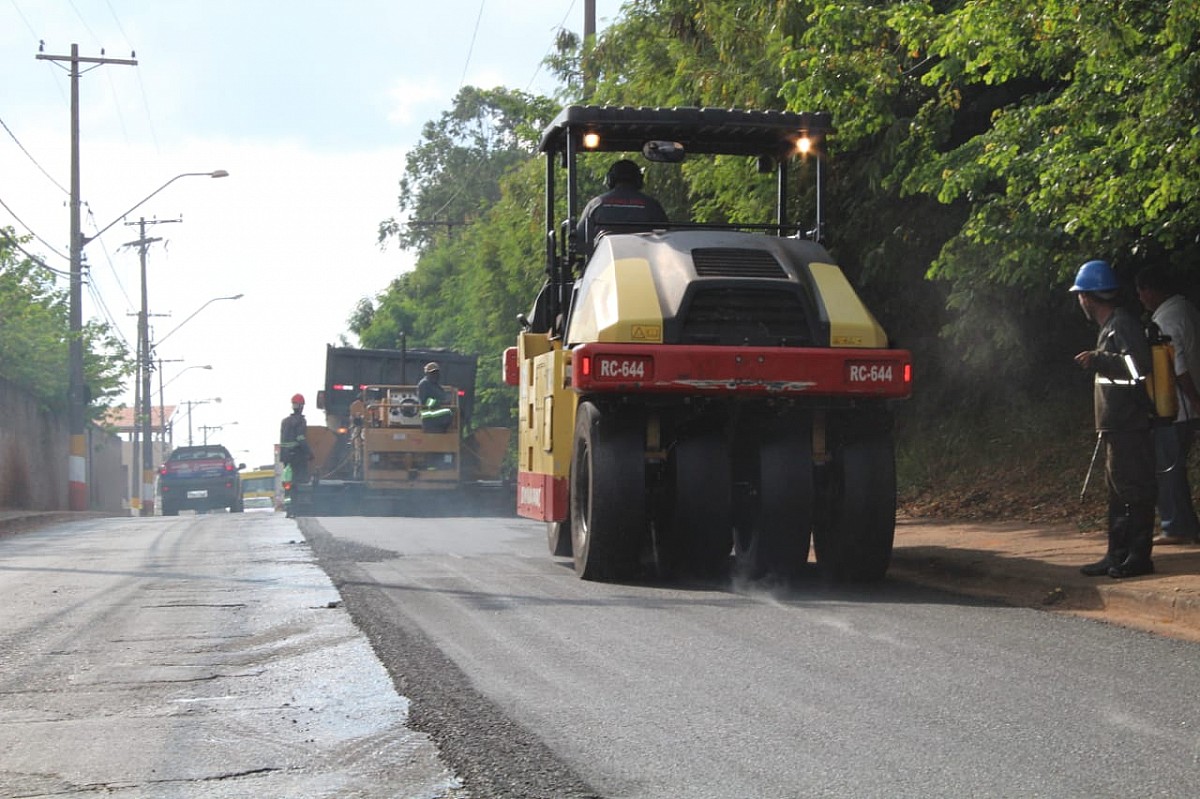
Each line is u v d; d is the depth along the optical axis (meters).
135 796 4.24
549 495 10.58
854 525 9.41
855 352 9.12
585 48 25.75
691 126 10.80
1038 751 4.58
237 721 5.26
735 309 9.27
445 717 5.17
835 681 5.82
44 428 41.69
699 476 9.27
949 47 10.01
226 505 40.84
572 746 4.70
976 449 16.53
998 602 8.47
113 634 7.62
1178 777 4.25
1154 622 7.46
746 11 16.06
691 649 6.67
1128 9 8.74
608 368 8.88
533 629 7.37
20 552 14.59
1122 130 9.11
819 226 10.88
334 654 6.67
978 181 11.16
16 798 4.24
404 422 24.39
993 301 14.21
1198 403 10.03
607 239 9.92
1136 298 12.72
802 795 4.08
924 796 4.06
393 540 14.33
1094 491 13.71
